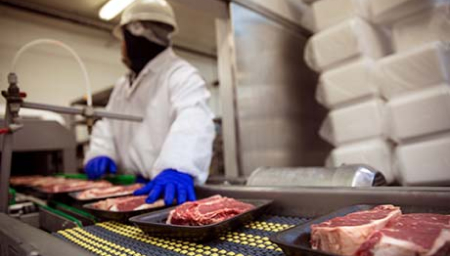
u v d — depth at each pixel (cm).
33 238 75
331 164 210
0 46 309
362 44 182
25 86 389
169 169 139
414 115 162
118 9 255
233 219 81
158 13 179
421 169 161
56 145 255
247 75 206
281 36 237
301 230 69
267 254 68
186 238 79
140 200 119
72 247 67
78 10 273
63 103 423
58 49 416
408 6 167
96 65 464
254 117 208
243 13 207
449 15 158
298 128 245
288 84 239
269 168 131
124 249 77
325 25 201
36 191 178
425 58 158
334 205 91
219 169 402
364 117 185
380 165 180
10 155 119
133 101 206
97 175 209
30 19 329
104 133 228
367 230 61
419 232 59
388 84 174
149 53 192
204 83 181
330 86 198
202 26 377
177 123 158
